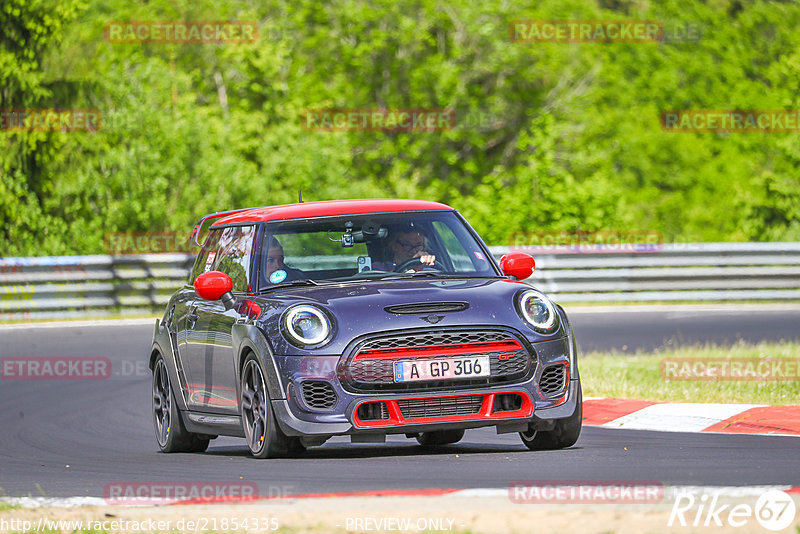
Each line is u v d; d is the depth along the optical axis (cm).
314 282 2842
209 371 2978
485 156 14812
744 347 5191
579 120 14562
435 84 14000
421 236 2955
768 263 7975
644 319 6875
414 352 2567
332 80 14325
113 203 9631
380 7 14212
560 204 9962
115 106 10200
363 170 13925
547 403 2648
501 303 2664
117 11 12775
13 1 10294
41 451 3369
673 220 14875
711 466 2436
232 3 13462
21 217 9525
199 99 12975
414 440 3344
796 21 16462
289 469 2538
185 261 7888
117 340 6284
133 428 3816
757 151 14575
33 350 5959
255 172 10688
